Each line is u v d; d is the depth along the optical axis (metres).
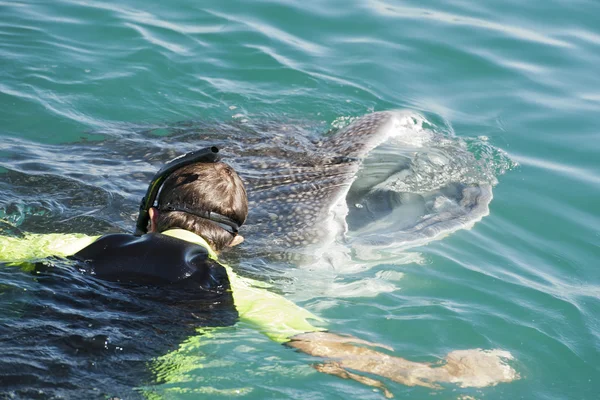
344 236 11.20
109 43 17.38
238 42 18.16
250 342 7.61
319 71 17.48
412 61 18.34
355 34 19.31
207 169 8.31
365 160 13.22
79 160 12.69
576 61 18.89
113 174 12.15
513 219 12.70
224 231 8.24
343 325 9.18
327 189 12.07
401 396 7.54
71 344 6.85
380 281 10.32
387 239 11.41
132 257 7.74
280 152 13.58
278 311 7.82
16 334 6.86
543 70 18.41
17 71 15.81
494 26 20.17
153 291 7.52
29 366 6.54
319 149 13.78
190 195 8.14
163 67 16.78
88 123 14.50
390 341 8.91
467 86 17.55
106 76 16.14
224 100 16.05
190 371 7.03
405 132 14.60
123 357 6.88
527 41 19.59
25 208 10.77
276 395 7.31
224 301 7.68
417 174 13.19
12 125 14.06
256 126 14.93
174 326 7.29
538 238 12.24
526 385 8.34
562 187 13.86
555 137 15.64
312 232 11.06
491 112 16.48
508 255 11.57
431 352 8.74
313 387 7.48
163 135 14.16
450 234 11.88
